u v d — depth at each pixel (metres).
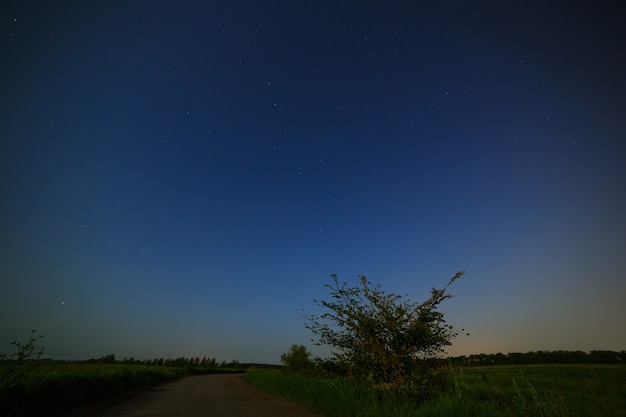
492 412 6.54
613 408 7.91
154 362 62.06
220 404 11.97
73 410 9.82
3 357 8.67
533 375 17.42
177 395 15.19
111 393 14.34
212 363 72.75
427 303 9.30
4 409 8.01
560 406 6.68
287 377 18.02
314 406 10.53
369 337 9.49
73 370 14.50
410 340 9.21
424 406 7.25
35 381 9.36
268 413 9.93
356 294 10.00
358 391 9.30
